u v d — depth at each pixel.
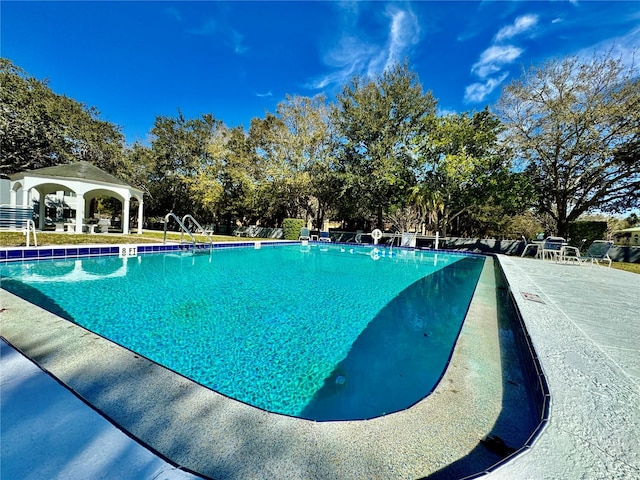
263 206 22.30
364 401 1.98
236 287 5.23
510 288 4.34
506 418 1.36
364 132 17.16
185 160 23.20
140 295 4.47
